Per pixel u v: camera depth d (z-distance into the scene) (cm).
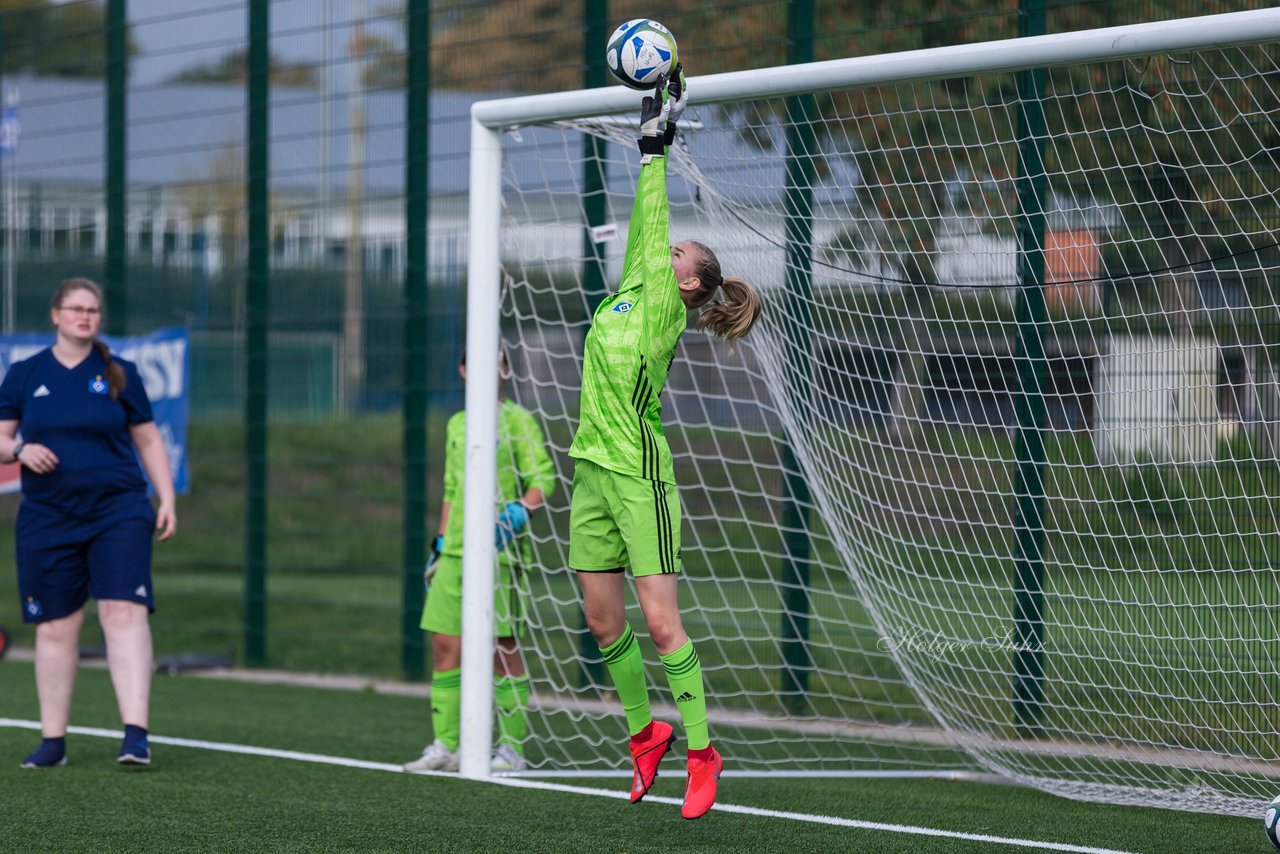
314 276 3131
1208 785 1806
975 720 1959
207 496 3381
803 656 2473
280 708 2645
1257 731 1773
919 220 2203
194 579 3412
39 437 1947
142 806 1727
